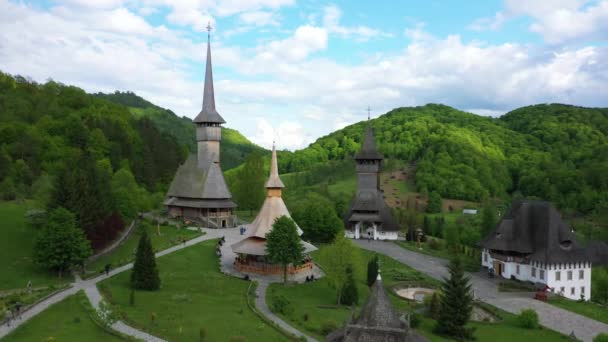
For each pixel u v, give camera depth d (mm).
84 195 84562
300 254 80625
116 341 48656
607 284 91625
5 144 130000
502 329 66812
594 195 180750
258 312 62219
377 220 131250
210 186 130875
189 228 122562
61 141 140250
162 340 49781
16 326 50688
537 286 90375
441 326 63000
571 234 94750
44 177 108438
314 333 56812
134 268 68750
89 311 56188
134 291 67125
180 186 134625
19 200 104938
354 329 41000
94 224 86438
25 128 137875
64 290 65250
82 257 72625
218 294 70125
